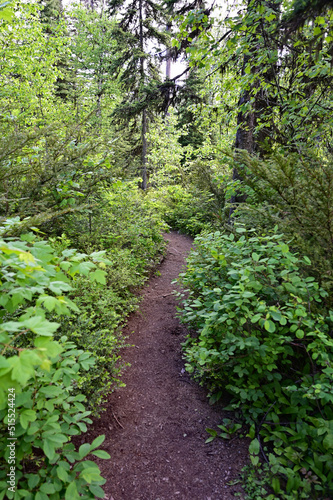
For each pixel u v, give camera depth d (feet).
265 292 8.36
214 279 10.12
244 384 8.25
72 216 14.23
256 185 11.39
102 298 11.90
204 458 7.39
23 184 11.97
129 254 17.44
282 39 8.64
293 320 6.98
